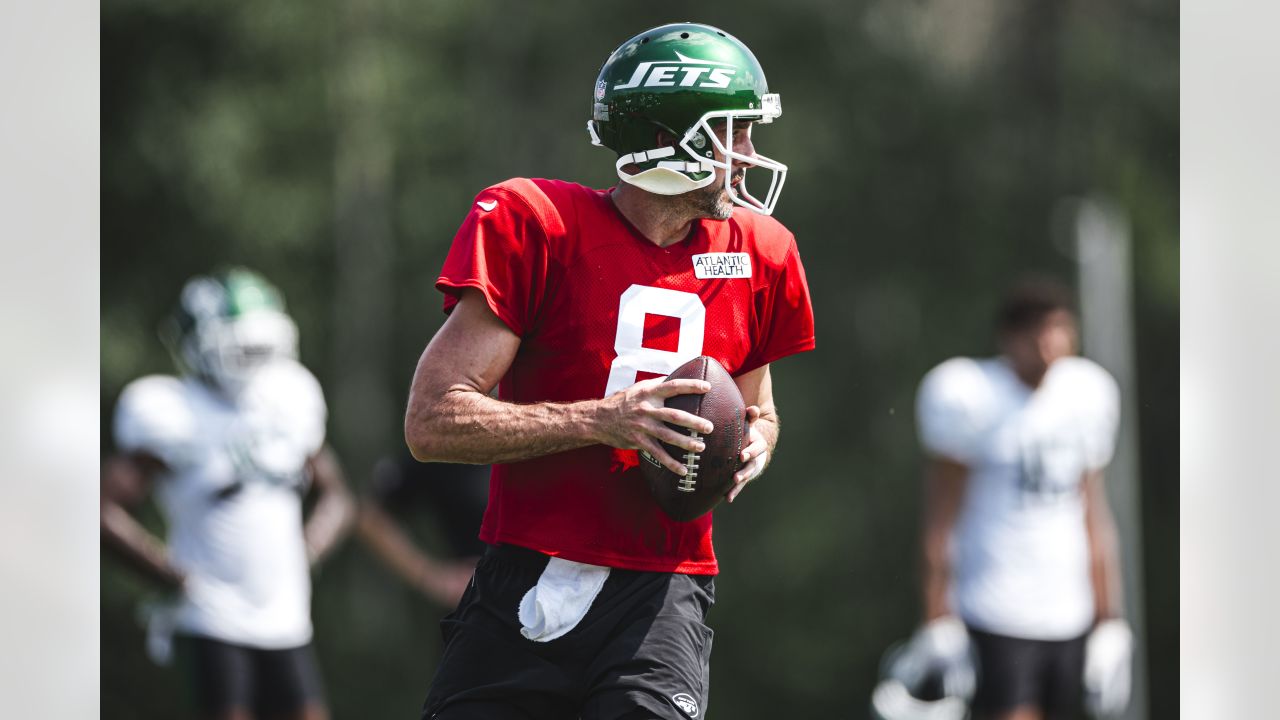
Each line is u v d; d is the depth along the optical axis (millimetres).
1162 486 51812
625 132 12383
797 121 52594
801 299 13125
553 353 12352
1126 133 53938
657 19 52875
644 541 12523
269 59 47438
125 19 46812
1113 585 24938
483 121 51500
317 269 49969
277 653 25484
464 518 25906
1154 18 55188
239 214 46750
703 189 12289
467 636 12602
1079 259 32000
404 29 49344
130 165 47188
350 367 50500
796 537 51438
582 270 12250
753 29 52781
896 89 54406
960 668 24188
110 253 47688
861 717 51469
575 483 12422
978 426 24047
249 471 25609
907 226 54719
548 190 12375
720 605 51594
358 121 48156
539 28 52594
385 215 50094
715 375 12164
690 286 12500
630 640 12281
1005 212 54844
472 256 12023
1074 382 24234
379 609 49906
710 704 51375
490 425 11727
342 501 26859
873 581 52438
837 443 53781
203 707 25156
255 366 25984
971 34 56062
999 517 24062
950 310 54312
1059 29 55875
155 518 44781
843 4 53656
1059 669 24156
